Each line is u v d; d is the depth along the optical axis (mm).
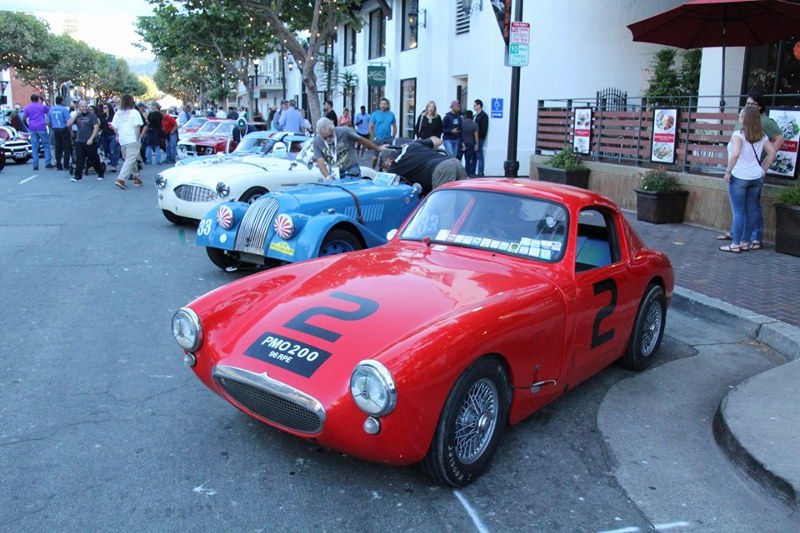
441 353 3178
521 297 3783
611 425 4363
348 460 3752
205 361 3773
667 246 9320
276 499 3359
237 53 36406
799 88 12344
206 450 3820
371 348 3295
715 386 5059
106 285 7309
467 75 19156
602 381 5105
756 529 3270
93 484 3447
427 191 8594
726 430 4020
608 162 13281
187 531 3088
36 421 4121
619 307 4672
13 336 5625
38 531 3055
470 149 16234
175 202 10344
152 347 5449
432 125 15922
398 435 3111
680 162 11328
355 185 8023
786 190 8844
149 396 4523
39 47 50594
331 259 4582
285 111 18141
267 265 7422
